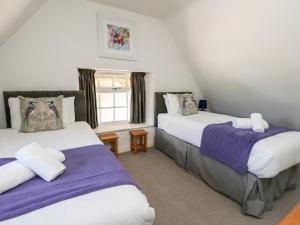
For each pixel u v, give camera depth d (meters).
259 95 3.04
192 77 3.85
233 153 1.90
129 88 3.46
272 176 1.63
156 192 2.11
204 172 2.30
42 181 1.06
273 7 1.90
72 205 0.85
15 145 1.65
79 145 1.66
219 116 3.05
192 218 1.72
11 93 2.25
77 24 2.59
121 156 3.07
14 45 2.26
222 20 2.44
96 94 3.15
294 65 2.25
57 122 2.15
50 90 2.52
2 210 0.80
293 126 3.00
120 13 2.86
